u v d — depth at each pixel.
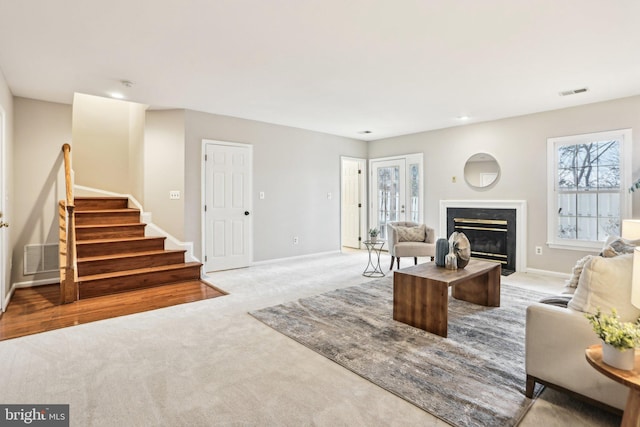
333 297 3.69
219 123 5.03
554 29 2.49
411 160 6.34
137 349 2.45
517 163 4.98
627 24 2.41
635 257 1.31
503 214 5.09
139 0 2.12
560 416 1.69
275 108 4.66
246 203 5.34
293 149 5.92
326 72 3.35
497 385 1.97
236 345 2.52
